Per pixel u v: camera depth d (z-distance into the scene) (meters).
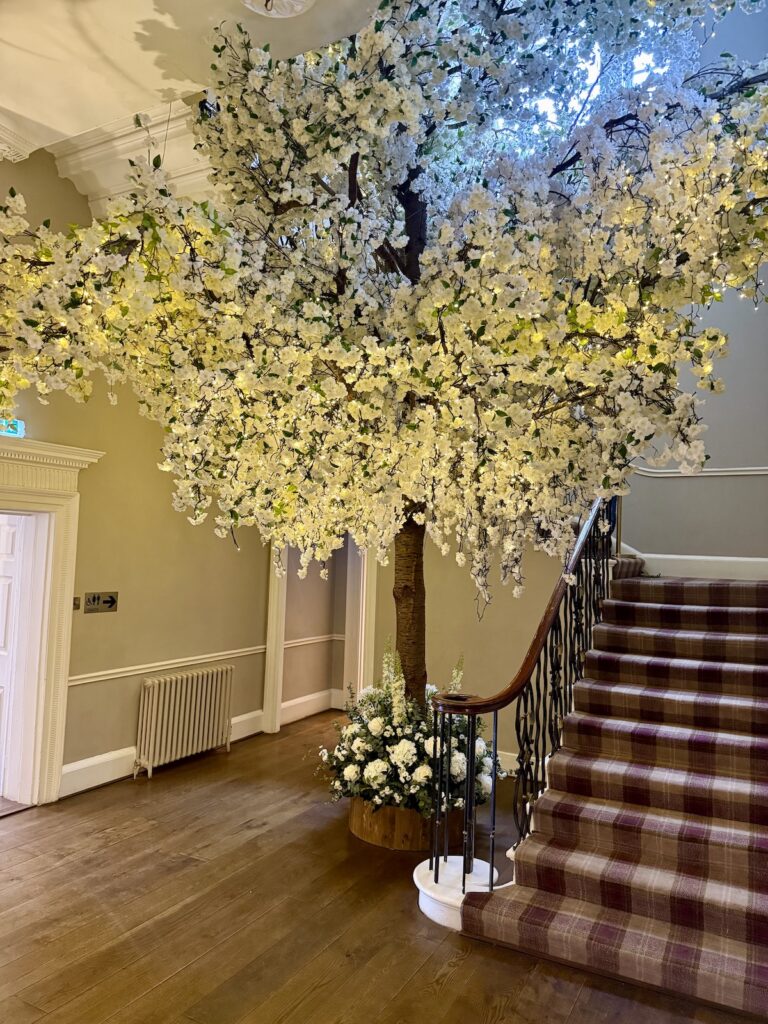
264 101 2.24
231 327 1.90
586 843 3.09
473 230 1.95
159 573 5.11
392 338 2.35
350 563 7.29
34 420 4.21
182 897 3.22
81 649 4.54
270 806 4.39
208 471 2.59
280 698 6.27
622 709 3.69
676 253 1.84
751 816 2.97
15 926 2.94
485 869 3.32
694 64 2.53
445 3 2.38
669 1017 2.45
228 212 2.41
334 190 2.65
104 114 2.25
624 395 1.77
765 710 3.35
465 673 5.57
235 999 2.50
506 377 2.00
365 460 2.33
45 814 4.16
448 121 2.65
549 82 2.45
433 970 2.69
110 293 1.71
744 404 5.38
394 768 3.74
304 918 3.06
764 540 5.25
